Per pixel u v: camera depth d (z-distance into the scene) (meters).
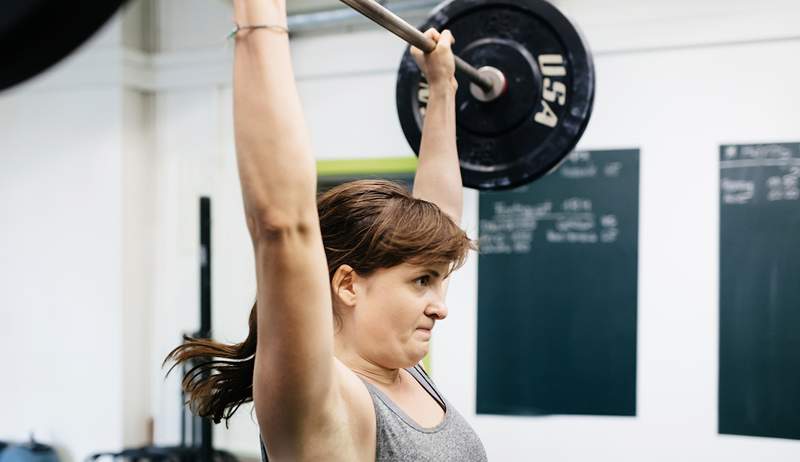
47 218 3.71
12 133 3.79
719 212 2.81
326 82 3.33
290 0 3.42
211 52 3.53
